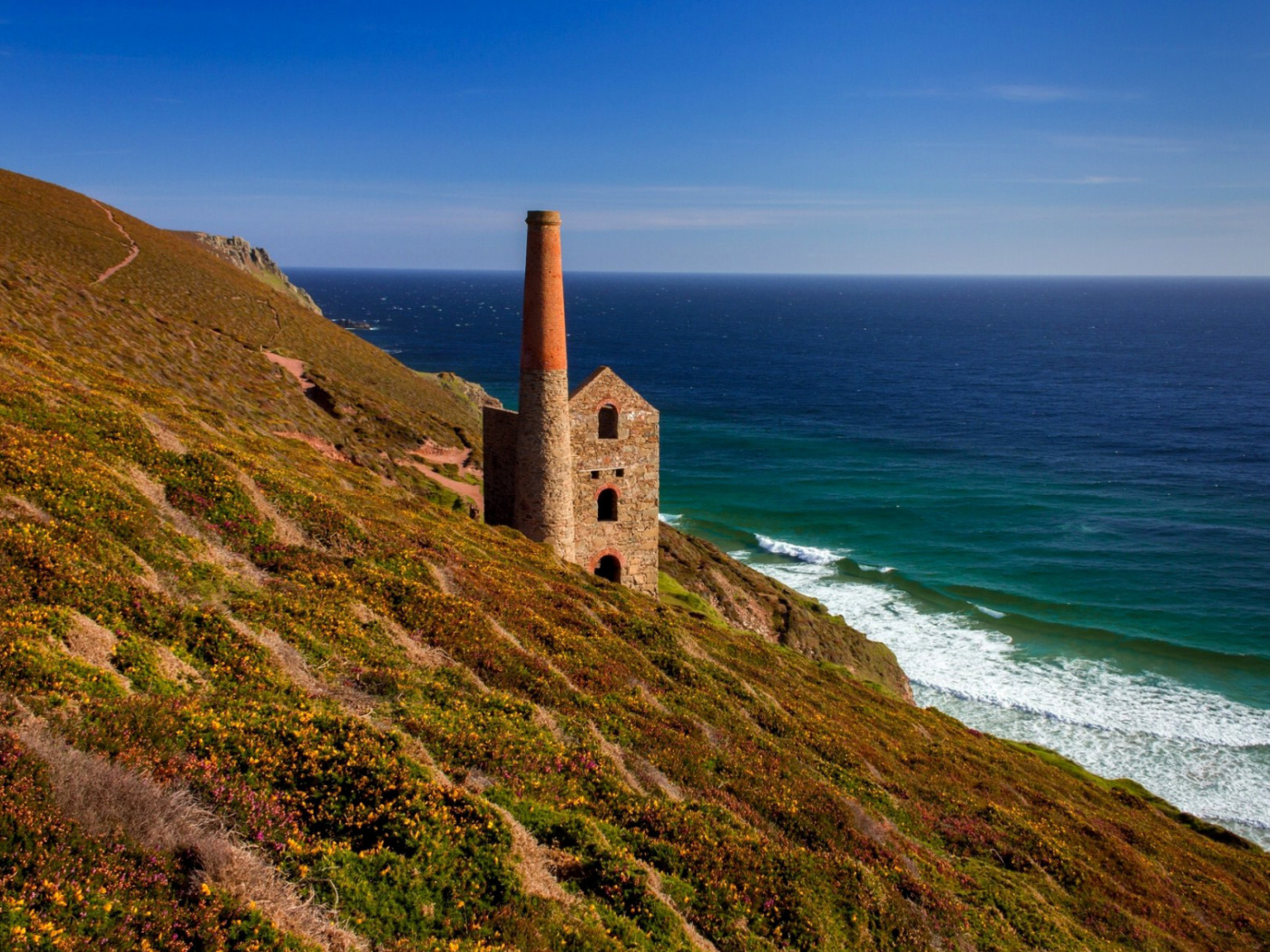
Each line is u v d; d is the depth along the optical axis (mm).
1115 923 23516
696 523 93750
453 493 58469
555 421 39594
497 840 13531
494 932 11867
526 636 25703
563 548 41156
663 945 13469
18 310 48688
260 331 91750
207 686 15055
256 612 18922
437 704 18547
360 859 12258
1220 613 70938
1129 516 98000
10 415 22344
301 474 35375
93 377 34062
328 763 13805
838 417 161000
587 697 22500
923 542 89000
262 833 11914
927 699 56156
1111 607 71812
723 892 15828
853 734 31203
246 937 9773
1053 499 105188
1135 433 144625
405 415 77438
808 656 54625
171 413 34125
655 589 46312
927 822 25500
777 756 24516
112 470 21719
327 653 18750
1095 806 36062
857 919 17078
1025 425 152375
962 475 117000
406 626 22297
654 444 44719
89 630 14453
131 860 10000
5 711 11047
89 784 10492
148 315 66375
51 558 15633
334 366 91812
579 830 15250
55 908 8867
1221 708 55500
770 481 113062
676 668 28125
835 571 80000
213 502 23719
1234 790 46656
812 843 20047
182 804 11297
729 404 174500
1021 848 26078
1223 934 26281
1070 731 52531
